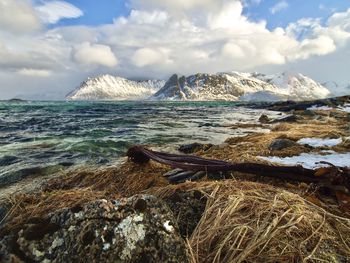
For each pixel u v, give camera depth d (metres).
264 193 3.83
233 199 3.45
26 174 7.36
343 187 4.09
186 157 5.92
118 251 2.25
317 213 3.36
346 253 2.76
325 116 22.97
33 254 2.28
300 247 2.72
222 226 3.01
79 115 30.88
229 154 7.79
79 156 9.54
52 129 17.50
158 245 2.32
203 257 2.76
